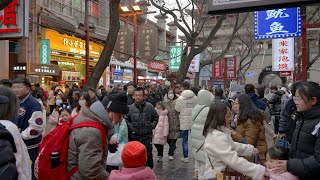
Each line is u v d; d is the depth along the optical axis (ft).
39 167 10.16
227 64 94.84
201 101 21.47
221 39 123.75
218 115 11.51
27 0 30.17
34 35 61.72
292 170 10.42
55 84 60.54
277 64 55.72
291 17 34.42
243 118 15.99
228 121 11.91
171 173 25.88
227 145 11.15
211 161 11.46
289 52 54.95
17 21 29.89
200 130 20.81
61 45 69.21
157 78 111.04
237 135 14.71
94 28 76.07
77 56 74.84
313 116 10.77
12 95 9.62
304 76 30.37
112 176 10.44
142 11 66.49
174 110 30.45
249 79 150.92
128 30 64.64
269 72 92.02
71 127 10.27
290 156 11.49
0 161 7.63
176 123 30.30
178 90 39.91
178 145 38.78
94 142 9.93
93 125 10.19
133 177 10.15
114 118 12.30
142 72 110.11
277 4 13.88
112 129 10.94
